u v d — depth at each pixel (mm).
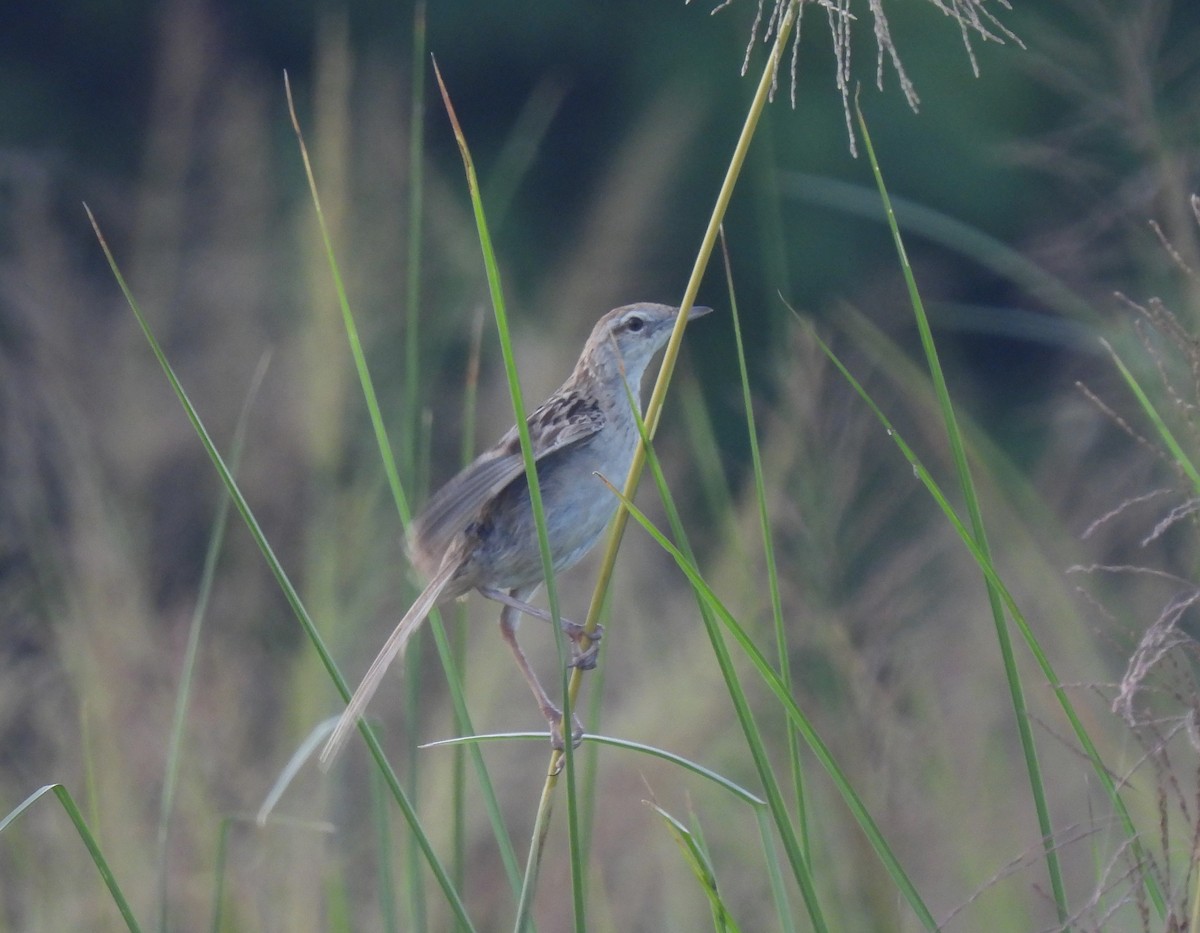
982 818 8852
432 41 26438
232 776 9828
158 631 10648
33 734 10164
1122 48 10281
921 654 8695
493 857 9938
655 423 5867
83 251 20391
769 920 9172
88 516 10836
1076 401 12945
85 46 25469
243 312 12992
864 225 24672
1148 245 10234
